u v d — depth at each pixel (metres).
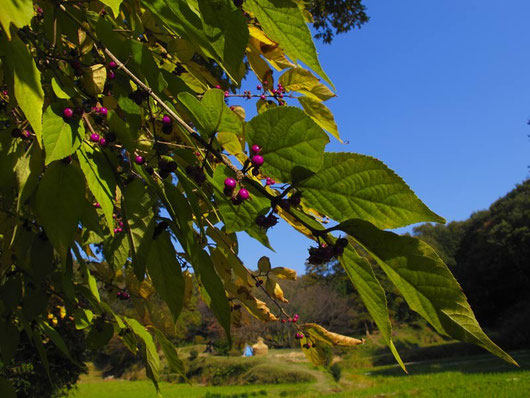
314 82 1.74
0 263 1.43
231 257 1.65
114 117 1.09
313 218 0.74
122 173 1.20
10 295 1.46
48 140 0.85
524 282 37.78
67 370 7.48
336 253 0.73
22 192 1.00
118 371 29.66
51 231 0.95
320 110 1.76
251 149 0.76
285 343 33.31
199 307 34.28
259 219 0.79
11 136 1.11
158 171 1.10
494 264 39.19
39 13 1.50
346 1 7.82
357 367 28.98
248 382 24.36
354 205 0.71
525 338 27.23
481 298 40.91
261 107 1.82
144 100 1.25
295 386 20.33
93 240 1.58
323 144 0.71
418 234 57.91
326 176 0.72
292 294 36.25
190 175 0.95
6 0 0.61
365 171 0.69
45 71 1.29
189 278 1.86
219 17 0.89
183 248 1.04
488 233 40.06
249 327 32.50
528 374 14.70
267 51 1.63
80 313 1.69
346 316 37.66
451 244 54.31
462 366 21.12
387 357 30.86
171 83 1.18
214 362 28.00
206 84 1.77
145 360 1.73
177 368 1.66
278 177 0.76
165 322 2.04
